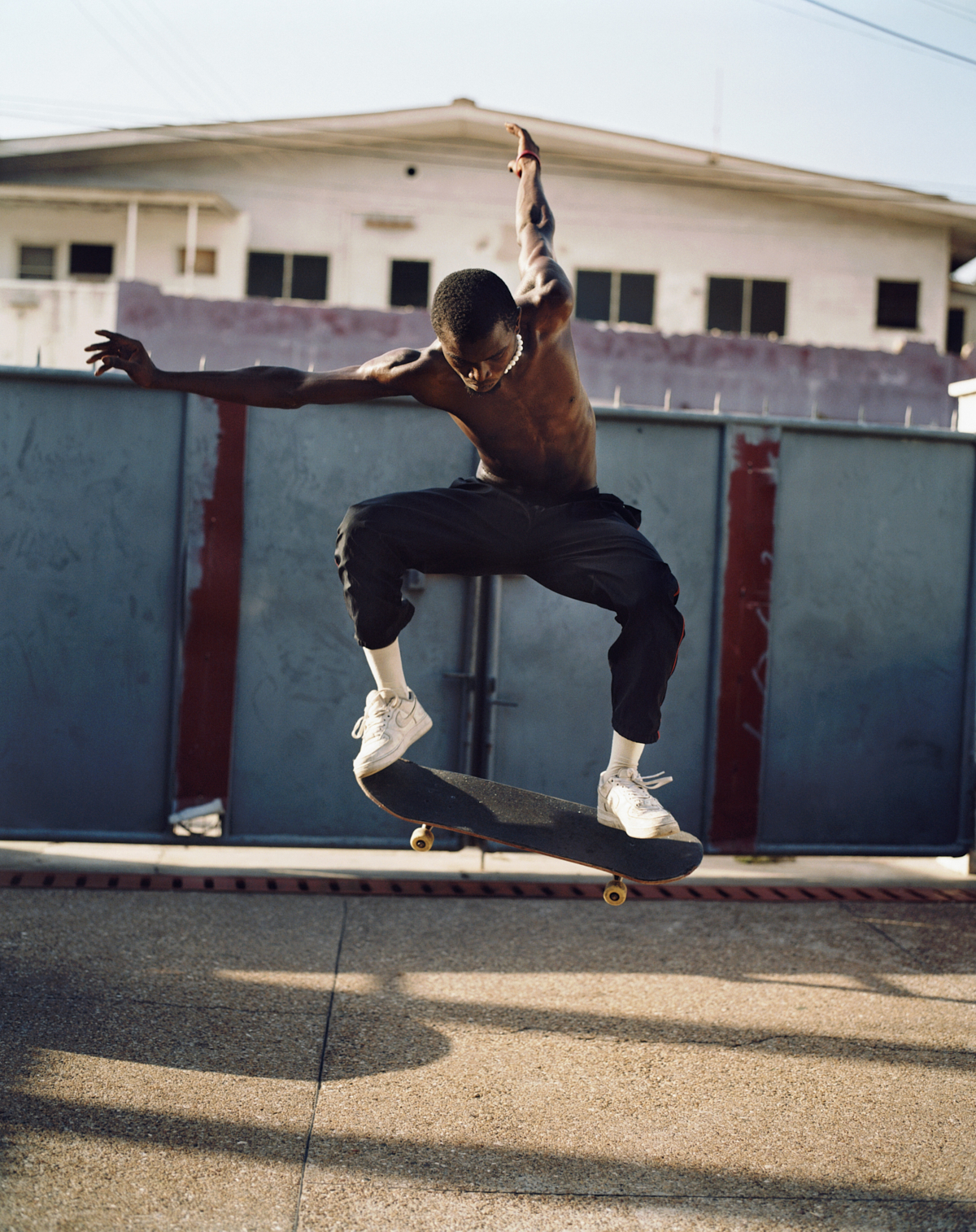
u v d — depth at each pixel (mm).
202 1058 3324
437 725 5520
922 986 4227
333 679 5402
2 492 5180
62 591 5223
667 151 20531
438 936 4605
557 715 5551
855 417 17453
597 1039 3627
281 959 4230
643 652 2678
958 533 5840
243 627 5340
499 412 2594
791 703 5711
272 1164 2760
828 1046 3631
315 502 5371
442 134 20875
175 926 4539
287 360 16266
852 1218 2631
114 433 5238
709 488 5633
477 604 5480
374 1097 3145
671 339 17047
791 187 20594
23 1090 3043
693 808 5672
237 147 20781
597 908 5082
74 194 20172
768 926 4914
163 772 5309
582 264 20906
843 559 5734
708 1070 3426
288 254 21031
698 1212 2633
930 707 5840
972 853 5910
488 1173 2770
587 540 2766
